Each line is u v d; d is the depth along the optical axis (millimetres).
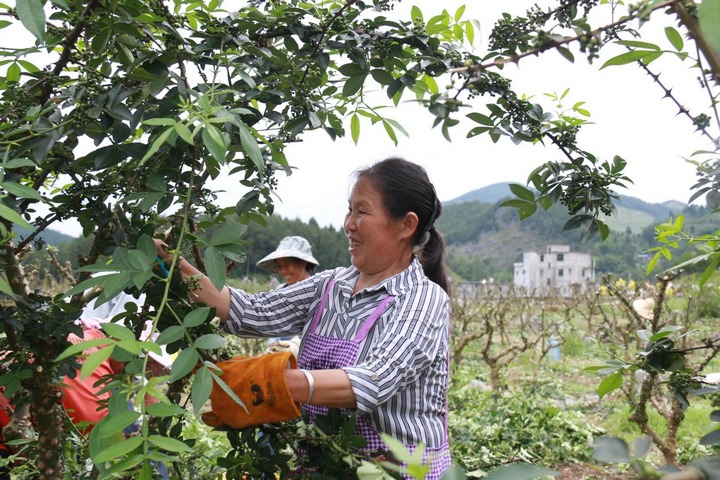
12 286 1707
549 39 1280
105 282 1355
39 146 1490
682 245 1866
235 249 1450
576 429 5398
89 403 2564
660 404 3258
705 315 11219
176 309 1617
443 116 1275
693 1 1096
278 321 2066
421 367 1794
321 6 1956
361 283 2027
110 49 1715
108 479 1278
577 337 12383
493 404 6328
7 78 1774
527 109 1868
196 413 1249
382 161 1981
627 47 1300
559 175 1926
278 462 1713
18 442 2018
